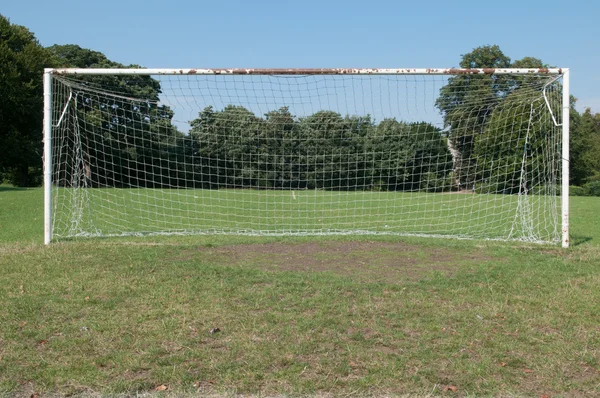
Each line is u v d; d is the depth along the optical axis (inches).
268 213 566.3
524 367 149.4
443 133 581.9
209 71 343.6
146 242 342.0
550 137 391.2
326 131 662.5
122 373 143.6
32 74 1224.2
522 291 222.5
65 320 184.5
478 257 299.6
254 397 131.2
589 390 136.6
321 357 153.7
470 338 168.9
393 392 133.9
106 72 341.7
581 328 179.0
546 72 332.8
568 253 308.0
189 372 143.8
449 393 133.7
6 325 178.2
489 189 559.8
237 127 674.8
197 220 497.0
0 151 1232.2
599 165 1731.1
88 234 383.9
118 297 209.6
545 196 418.6
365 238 370.3
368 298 210.4
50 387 136.0
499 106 430.0
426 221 503.5
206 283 231.0
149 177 877.8
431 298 212.1
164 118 570.6
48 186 334.0
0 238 363.9
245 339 166.2
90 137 769.6
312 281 236.1
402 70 339.9
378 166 641.6
